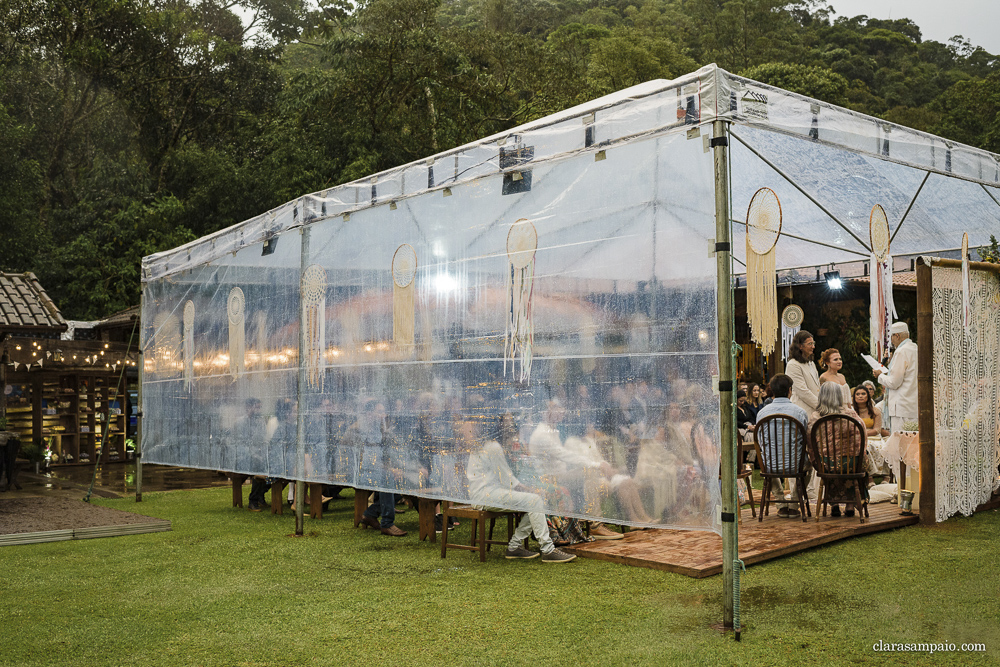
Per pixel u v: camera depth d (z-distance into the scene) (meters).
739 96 4.94
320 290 8.45
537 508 5.98
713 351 4.77
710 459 4.75
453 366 6.82
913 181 8.31
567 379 5.76
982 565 5.83
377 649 4.35
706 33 62.22
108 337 19.89
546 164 6.04
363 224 7.94
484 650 4.28
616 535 7.01
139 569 6.47
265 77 32.75
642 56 38.38
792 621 4.59
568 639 4.41
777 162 7.93
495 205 6.50
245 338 9.65
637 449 5.20
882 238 8.45
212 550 7.24
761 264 6.41
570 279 5.78
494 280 6.48
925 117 48.19
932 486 7.47
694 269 4.91
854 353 16.30
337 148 28.64
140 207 26.44
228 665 4.15
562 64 32.31
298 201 8.77
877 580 5.45
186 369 10.84
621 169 5.45
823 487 7.36
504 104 32.19
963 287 8.06
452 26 32.19
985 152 7.80
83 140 30.09
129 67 30.17
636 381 5.23
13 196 24.69
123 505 10.67
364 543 7.48
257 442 9.27
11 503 10.10
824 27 77.94
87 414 18.39
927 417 7.52
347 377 8.01
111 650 4.40
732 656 4.05
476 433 6.55
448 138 29.16
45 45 28.70
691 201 4.95
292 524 8.77
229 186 28.55
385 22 28.98
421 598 5.37
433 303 7.06
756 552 6.05
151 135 31.56
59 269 25.70
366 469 7.72
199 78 31.39
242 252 9.81
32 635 4.68
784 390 7.43
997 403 8.56
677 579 5.64
